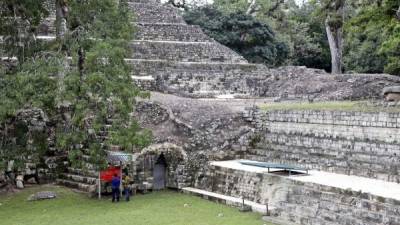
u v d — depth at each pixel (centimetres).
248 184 2708
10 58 3147
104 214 2470
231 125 3244
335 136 2872
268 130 3228
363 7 3669
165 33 4809
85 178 3011
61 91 2673
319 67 6612
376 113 2686
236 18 5934
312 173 2647
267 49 5931
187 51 4678
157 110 3359
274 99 4103
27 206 2636
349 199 2177
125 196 2794
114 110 2773
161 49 4628
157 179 3042
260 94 4406
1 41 3306
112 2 2994
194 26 4969
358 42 6116
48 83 2702
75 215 2455
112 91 2675
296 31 6662
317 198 2309
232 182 2808
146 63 4375
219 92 4350
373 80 4000
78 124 2759
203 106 3481
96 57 2673
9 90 2636
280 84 4372
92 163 2800
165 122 3278
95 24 2895
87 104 2703
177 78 4288
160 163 3052
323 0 4903
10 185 2991
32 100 2652
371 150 2675
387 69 4875
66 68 2828
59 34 3064
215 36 5772
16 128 2962
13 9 2953
